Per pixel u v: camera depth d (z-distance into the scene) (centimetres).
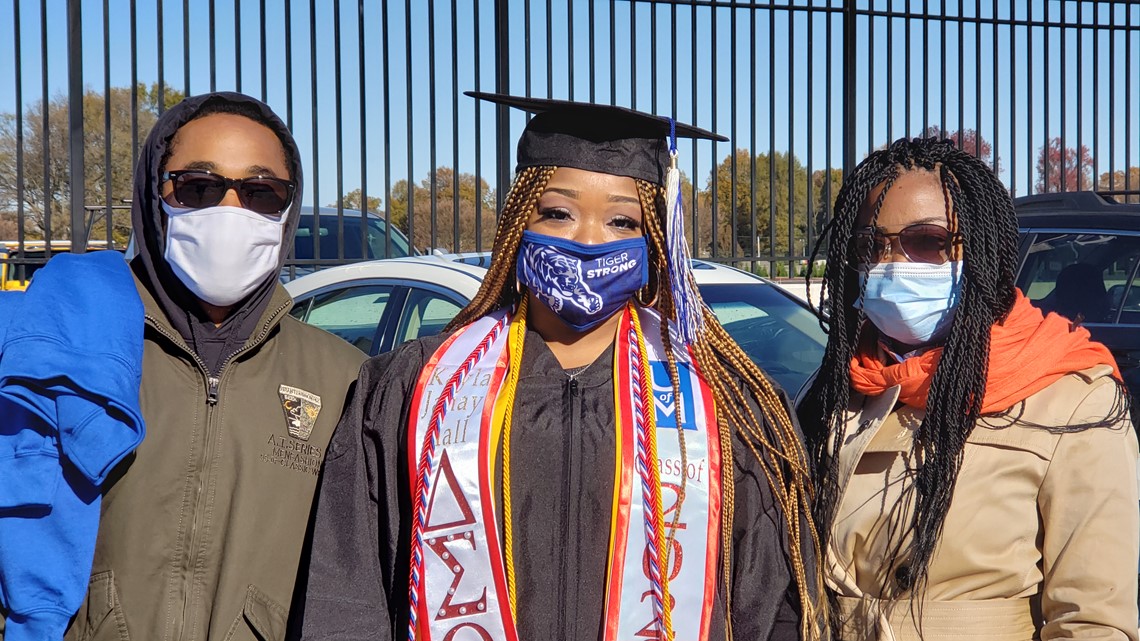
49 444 198
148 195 228
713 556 195
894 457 214
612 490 197
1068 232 521
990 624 200
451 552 194
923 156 220
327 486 204
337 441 207
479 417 200
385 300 462
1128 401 206
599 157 209
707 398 204
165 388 217
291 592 216
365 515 200
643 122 212
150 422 212
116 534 206
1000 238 215
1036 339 209
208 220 217
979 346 207
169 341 219
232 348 223
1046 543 201
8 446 198
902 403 221
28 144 1769
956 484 204
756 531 200
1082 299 507
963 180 217
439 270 455
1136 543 197
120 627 203
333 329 473
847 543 213
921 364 216
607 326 217
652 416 201
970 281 212
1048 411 203
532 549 195
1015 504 202
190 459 214
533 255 210
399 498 205
